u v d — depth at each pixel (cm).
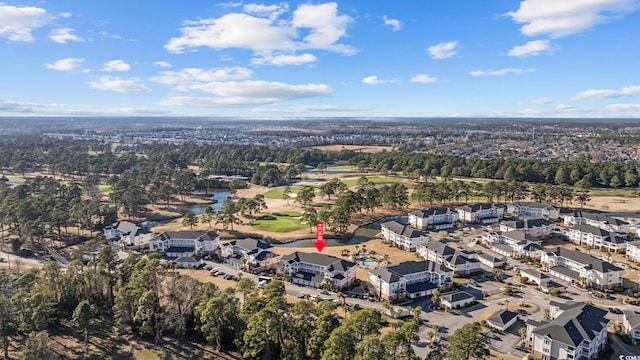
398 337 8275
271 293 10719
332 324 9056
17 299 10481
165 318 10619
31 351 9006
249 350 9288
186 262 15662
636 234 19200
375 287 13412
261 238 19150
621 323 11225
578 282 13888
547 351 9581
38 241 17712
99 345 10231
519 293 13362
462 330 8806
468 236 19650
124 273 12550
